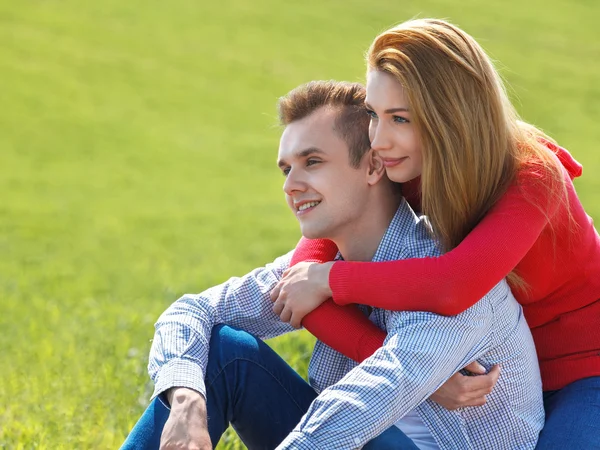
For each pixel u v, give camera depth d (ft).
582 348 11.72
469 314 10.18
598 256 11.85
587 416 11.05
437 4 153.28
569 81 120.47
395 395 9.57
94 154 97.09
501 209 10.64
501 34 137.80
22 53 126.82
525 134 11.19
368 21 146.61
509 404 10.69
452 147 10.47
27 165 91.45
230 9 152.25
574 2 157.48
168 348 11.02
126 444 10.59
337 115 11.03
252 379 11.16
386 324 10.93
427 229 11.20
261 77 125.18
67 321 30.96
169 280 49.32
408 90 10.42
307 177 11.07
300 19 148.05
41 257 59.00
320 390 11.56
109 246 64.13
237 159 99.25
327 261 11.65
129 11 148.25
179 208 79.61
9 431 16.02
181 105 115.65
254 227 73.10
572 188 11.78
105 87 119.14
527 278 11.55
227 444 15.10
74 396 18.30
